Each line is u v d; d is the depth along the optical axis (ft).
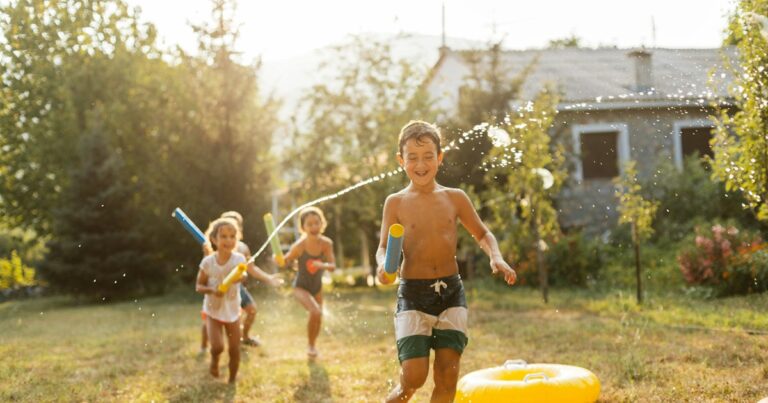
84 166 55.98
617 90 48.75
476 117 49.98
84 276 53.83
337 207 58.13
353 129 57.93
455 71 65.98
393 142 52.21
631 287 37.58
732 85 23.08
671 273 37.52
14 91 65.31
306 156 59.52
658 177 51.78
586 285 41.91
